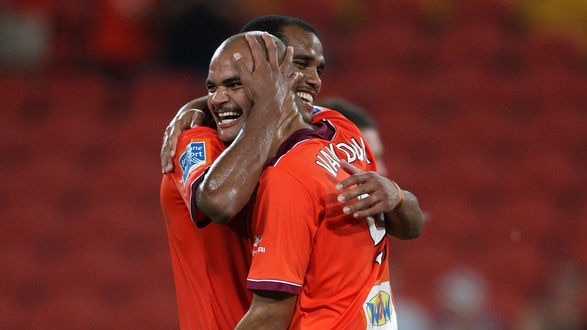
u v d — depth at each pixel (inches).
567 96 1574.8
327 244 396.2
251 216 399.9
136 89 1599.4
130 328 1261.1
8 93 1621.6
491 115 1534.2
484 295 1208.8
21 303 1323.8
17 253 1380.4
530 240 1327.5
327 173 400.8
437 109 1544.0
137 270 1326.3
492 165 1448.1
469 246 1304.1
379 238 423.8
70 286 1327.5
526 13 1716.3
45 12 1654.8
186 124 446.6
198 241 430.6
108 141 1534.2
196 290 435.2
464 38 1651.1
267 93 395.9
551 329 1153.4
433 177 1419.8
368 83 1572.3
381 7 1711.4
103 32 1630.2
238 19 1587.1
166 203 439.2
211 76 407.8
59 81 1638.8
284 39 449.4
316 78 453.7
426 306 1163.3
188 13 1555.1
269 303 386.6
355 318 403.2
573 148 1494.8
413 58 1627.7
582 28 1700.3
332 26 1681.8
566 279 1192.2
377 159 610.2
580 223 1358.3
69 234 1393.9
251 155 382.9
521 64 1626.5
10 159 1535.4
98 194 1451.8
